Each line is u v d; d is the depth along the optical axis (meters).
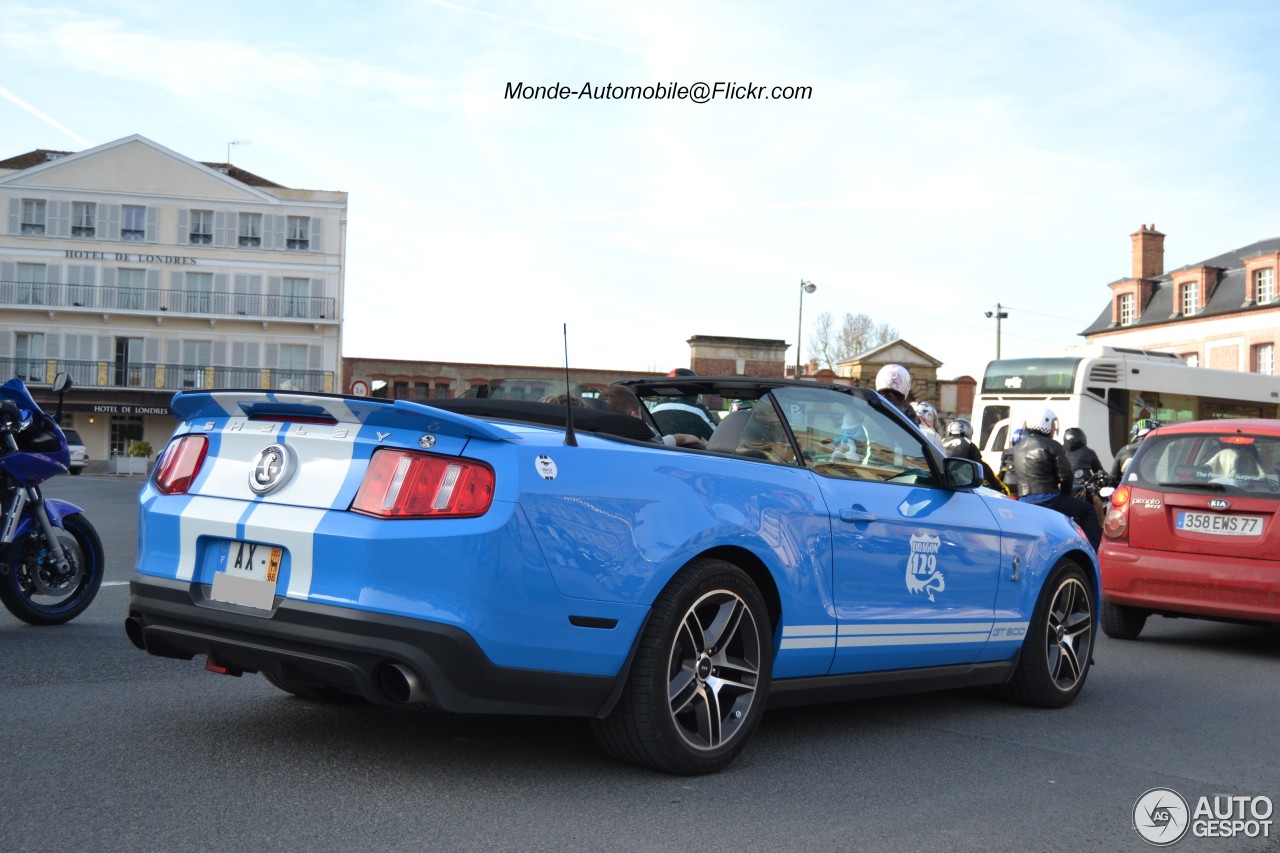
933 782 4.19
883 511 4.84
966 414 50.69
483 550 3.58
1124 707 5.89
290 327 59.31
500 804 3.65
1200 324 50.69
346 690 3.77
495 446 3.69
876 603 4.77
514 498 3.64
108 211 57.62
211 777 3.82
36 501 6.78
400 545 3.57
